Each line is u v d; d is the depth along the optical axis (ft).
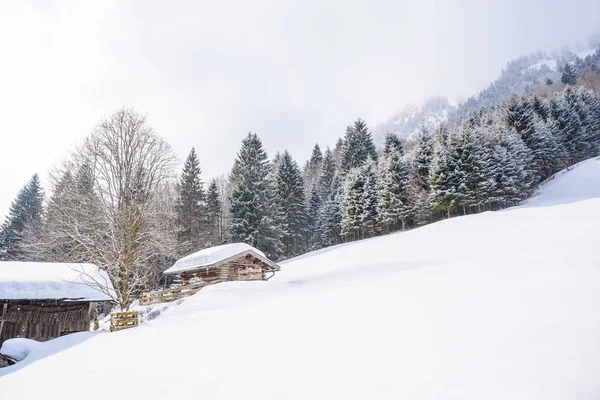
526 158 143.74
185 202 131.64
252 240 135.44
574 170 150.82
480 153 136.46
